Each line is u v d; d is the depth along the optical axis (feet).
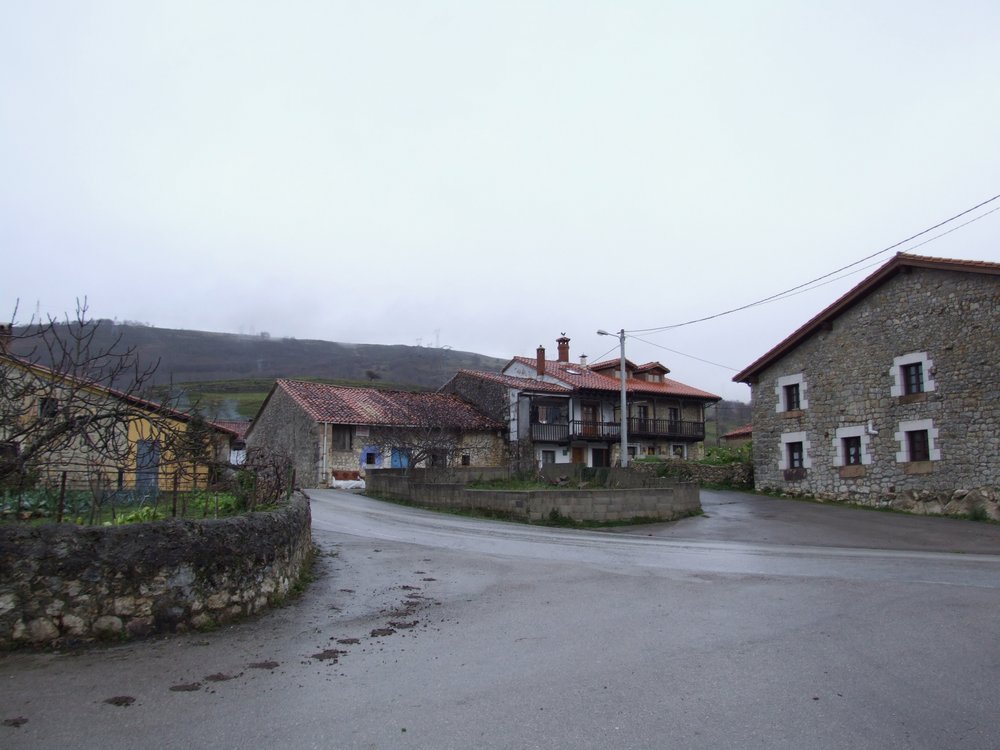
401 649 21.47
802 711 16.14
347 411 111.75
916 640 22.07
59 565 20.98
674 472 103.09
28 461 25.00
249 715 15.76
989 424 64.44
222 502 30.81
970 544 50.24
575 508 64.54
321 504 77.20
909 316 72.28
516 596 29.71
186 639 21.90
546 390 125.49
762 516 67.41
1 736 14.28
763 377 88.89
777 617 25.43
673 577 34.32
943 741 14.47
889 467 72.69
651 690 17.62
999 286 64.64
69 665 19.03
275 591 27.25
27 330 27.40
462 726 15.28
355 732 14.89
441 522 63.26
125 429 29.55
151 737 14.44
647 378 142.82
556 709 16.31
